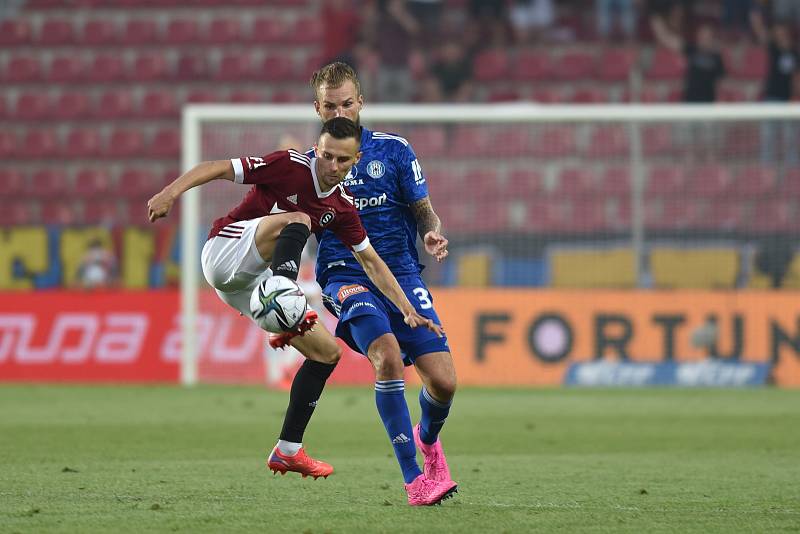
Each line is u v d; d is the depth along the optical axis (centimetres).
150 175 7325
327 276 1892
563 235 5800
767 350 5144
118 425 3266
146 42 7850
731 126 6297
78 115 7544
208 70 7644
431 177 6359
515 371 5184
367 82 7588
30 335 5266
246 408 3903
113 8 8031
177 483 2000
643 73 7594
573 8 8069
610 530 1495
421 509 1672
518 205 6341
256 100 7544
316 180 1703
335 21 7931
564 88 7619
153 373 5216
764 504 1789
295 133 5475
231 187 5406
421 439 1834
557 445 2862
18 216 7250
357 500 1781
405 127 6406
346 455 2572
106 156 7369
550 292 5212
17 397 4319
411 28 7912
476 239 5850
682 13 7869
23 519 1549
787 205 6100
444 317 5222
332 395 4525
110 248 6153
